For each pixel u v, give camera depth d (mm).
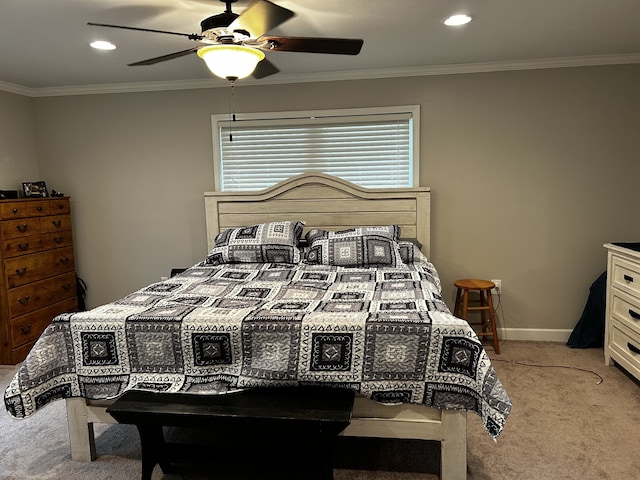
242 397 2020
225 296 2645
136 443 2508
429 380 2004
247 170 4199
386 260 3338
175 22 2600
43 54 3180
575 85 3676
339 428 1826
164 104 4176
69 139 4328
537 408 2775
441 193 3938
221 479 2197
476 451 2350
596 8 2525
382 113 3930
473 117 3826
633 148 3676
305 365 2049
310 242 3723
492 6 2465
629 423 2586
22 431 2652
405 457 2326
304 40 2133
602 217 3775
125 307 2387
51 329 2209
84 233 4434
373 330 2020
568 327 3920
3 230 3551
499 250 3928
